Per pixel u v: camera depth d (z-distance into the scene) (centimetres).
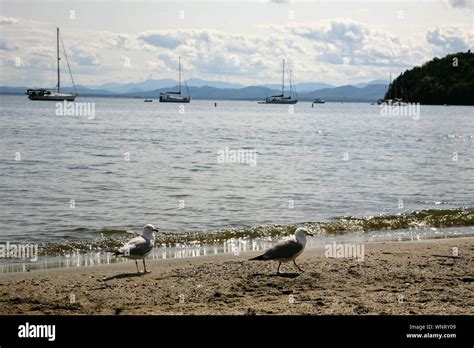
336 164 3659
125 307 1105
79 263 1517
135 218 2086
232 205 2339
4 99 19300
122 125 7225
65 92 14000
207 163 3578
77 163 3431
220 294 1180
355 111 17150
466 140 5838
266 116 11975
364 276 1319
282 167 3462
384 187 2812
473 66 18550
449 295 1170
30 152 3906
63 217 2072
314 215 2191
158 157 3834
